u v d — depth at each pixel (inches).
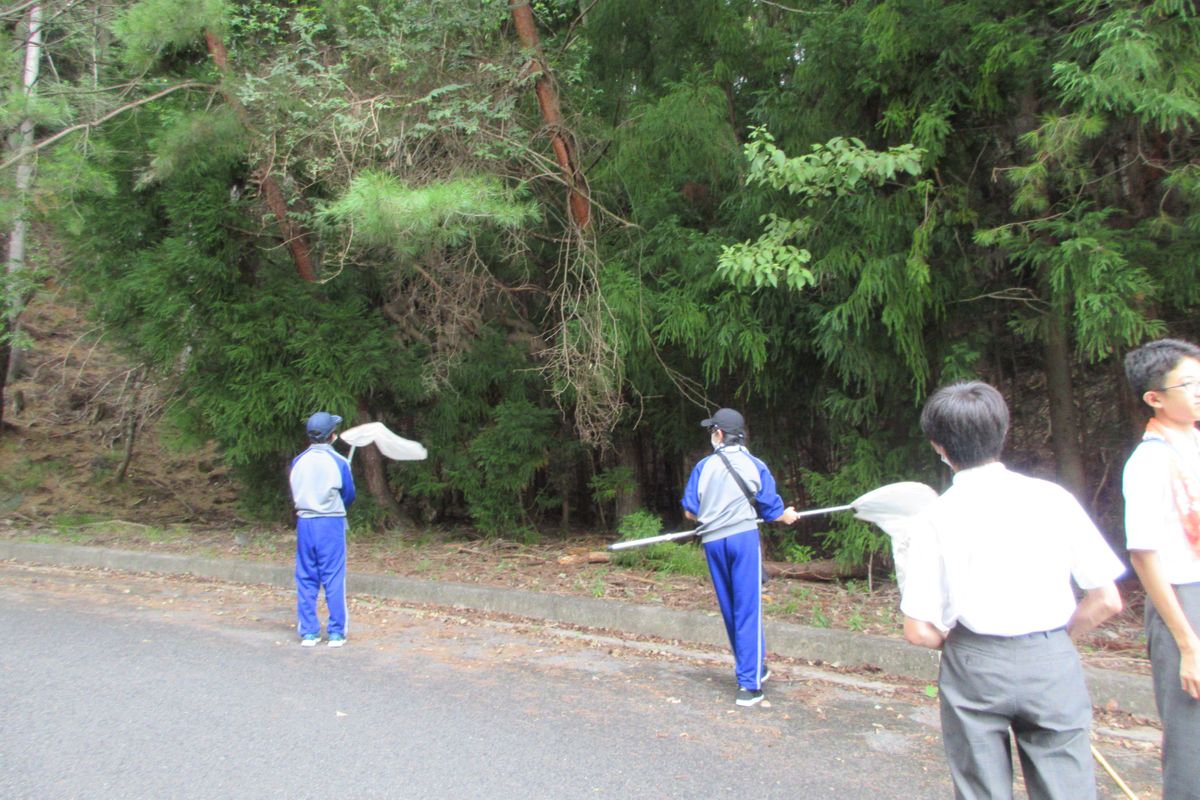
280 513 486.6
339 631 256.8
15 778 157.0
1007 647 102.4
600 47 398.6
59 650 243.4
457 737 180.2
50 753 168.7
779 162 256.1
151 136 409.1
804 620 263.6
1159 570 113.1
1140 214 253.0
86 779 157.1
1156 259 236.4
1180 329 259.3
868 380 291.0
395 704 201.2
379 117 334.6
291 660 238.8
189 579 365.1
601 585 315.9
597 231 373.4
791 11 343.3
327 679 220.7
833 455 366.0
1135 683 195.2
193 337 409.7
